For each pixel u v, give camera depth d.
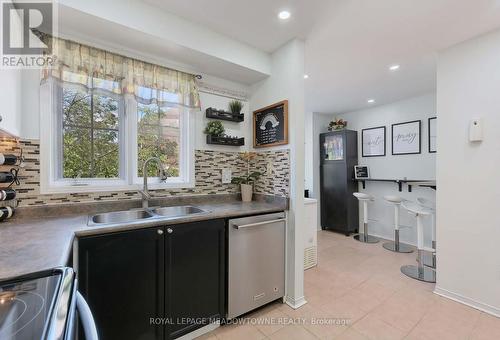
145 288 1.44
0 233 1.19
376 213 4.20
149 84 1.99
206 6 1.71
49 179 1.66
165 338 1.52
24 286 0.70
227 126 2.53
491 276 1.94
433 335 1.68
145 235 1.44
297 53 2.09
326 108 4.39
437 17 1.79
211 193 2.42
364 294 2.24
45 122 1.64
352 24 1.89
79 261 1.24
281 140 2.21
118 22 1.57
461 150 2.10
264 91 2.46
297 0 1.63
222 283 1.77
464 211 2.08
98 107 1.94
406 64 2.58
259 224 1.91
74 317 0.63
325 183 4.60
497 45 1.92
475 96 2.03
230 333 1.72
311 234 2.89
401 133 3.88
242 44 2.17
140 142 2.11
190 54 1.97
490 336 1.67
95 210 1.80
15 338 0.52
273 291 2.04
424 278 2.54
